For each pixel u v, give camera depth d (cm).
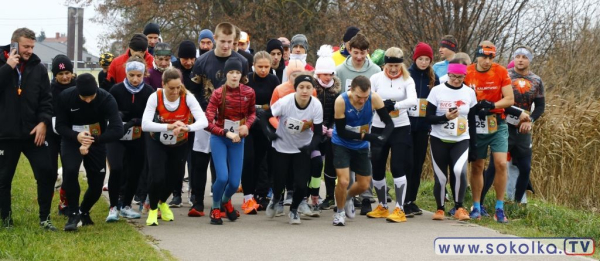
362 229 1048
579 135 1531
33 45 980
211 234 996
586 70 2152
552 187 1520
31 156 997
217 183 1064
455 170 1104
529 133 1232
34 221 1055
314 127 1050
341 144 1065
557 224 1077
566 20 2225
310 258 853
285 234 1002
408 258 859
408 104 1094
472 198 1246
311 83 1023
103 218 1113
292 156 1081
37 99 987
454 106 1098
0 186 991
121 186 1191
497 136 1132
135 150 1090
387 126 1043
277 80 1198
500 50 2189
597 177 1524
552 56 2194
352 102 1026
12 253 828
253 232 1016
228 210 1115
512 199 1298
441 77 1210
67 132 973
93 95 965
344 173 1061
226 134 1045
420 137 1170
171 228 1040
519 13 2122
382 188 1153
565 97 1698
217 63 1166
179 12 3497
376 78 1134
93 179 1016
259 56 1170
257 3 3506
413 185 1184
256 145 1209
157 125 1013
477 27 2155
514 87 1235
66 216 1131
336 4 3303
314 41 3325
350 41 1168
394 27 2202
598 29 2255
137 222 1090
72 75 1093
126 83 1071
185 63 1212
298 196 1072
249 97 1065
